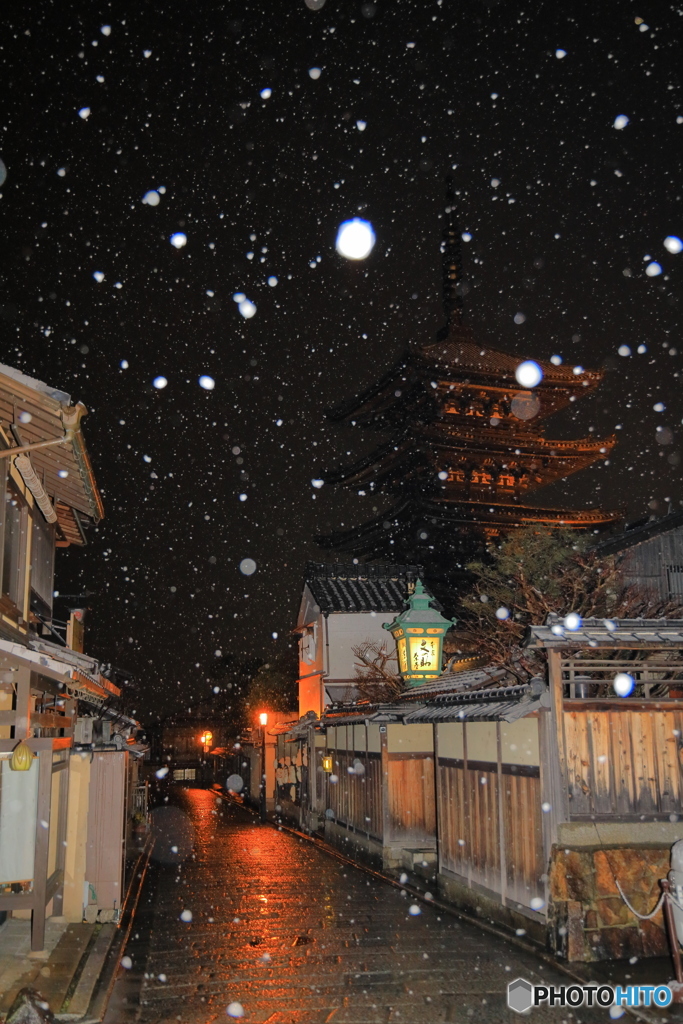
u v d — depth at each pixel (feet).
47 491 50.49
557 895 33.94
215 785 214.69
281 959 34.37
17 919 40.78
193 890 52.54
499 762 40.75
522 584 58.18
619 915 33.60
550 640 35.58
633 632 36.76
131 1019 26.94
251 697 159.63
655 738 36.50
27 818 33.06
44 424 37.22
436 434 134.31
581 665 37.37
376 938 37.96
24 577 45.39
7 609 39.91
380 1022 26.50
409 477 138.00
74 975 30.89
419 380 132.46
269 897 49.52
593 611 55.83
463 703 45.39
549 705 35.96
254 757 148.97
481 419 140.05
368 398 140.46
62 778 40.01
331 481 148.97
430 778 61.21
